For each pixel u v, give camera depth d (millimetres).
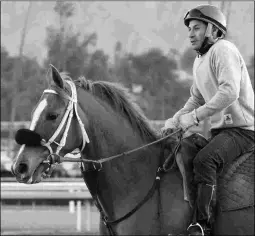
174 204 8570
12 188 20469
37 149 7863
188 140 8953
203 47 8938
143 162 8734
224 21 8977
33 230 19734
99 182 8547
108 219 8641
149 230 8547
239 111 8734
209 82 8742
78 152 8797
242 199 8578
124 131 8711
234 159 8750
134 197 8594
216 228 8688
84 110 8398
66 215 24281
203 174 8461
